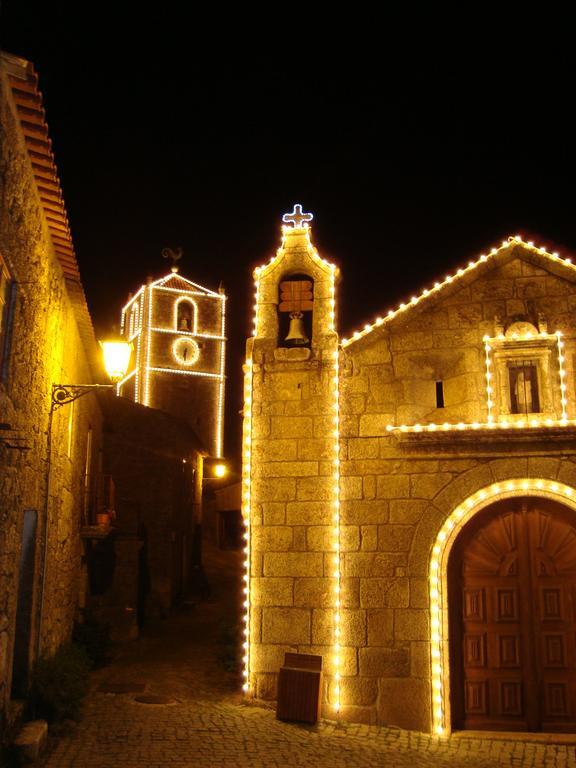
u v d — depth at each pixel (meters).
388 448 10.03
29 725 7.82
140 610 18.05
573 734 9.13
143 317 46.03
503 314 10.18
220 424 46.41
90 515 15.16
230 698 10.32
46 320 9.08
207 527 35.66
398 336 10.38
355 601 9.69
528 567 9.66
